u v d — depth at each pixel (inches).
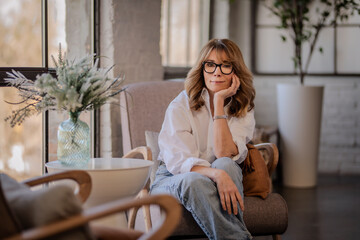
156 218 98.6
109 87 99.5
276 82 226.1
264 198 100.3
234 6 222.2
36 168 129.9
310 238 134.3
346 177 223.1
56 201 52.5
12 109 122.8
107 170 89.2
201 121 106.0
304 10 198.2
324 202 176.4
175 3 200.5
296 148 201.8
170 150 101.3
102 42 144.8
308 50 220.8
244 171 102.6
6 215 51.8
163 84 131.3
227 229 90.0
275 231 99.9
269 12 222.2
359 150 227.6
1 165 122.9
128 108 125.4
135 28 150.7
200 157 106.3
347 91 224.5
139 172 92.8
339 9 195.0
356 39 218.8
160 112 127.3
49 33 130.8
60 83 94.0
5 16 122.7
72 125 95.6
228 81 106.1
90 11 142.5
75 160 95.0
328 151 228.8
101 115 144.8
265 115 227.0
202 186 91.0
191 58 208.1
